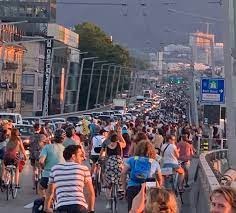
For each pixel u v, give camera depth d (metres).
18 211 42.03
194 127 115.19
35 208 27.06
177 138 69.50
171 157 48.69
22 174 65.62
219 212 13.62
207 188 31.44
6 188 47.75
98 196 49.88
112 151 42.53
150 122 100.62
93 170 49.59
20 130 91.88
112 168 42.28
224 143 110.62
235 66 63.34
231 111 64.31
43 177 37.44
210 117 100.88
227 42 63.06
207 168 38.94
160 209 14.57
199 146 99.38
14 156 48.06
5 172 47.97
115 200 42.09
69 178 24.80
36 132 52.94
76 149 25.77
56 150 37.47
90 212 25.31
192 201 50.75
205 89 94.00
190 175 71.94
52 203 27.31
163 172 48.19
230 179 33.62
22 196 49.50
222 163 74.06
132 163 30.41
